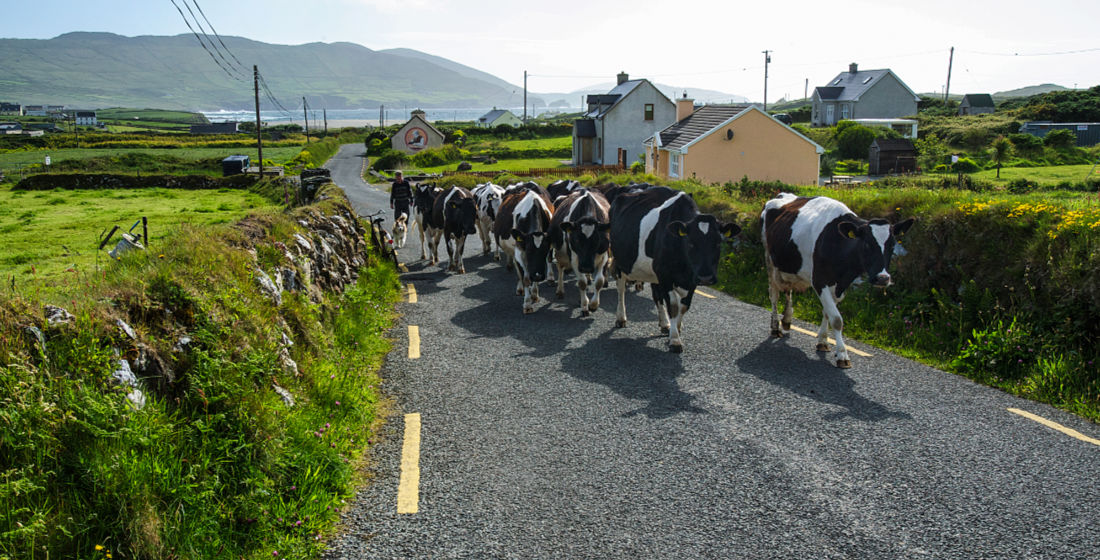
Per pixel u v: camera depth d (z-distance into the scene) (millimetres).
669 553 4355
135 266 6867
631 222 9273
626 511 4844
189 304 5746
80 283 5945
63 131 146750
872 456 5629
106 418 4238
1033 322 8016
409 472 5434
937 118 78125
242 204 33219
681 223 8219
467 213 14258
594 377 7625
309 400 6168
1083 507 4832
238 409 5098
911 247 10188
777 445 5848
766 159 33469
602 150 59875
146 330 5191
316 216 12242
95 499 3984
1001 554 4324
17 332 4344
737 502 4949
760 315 10477
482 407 6793
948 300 9180
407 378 7711
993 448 5738
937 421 6309
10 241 19875
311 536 4520
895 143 49969
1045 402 6785
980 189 27859
